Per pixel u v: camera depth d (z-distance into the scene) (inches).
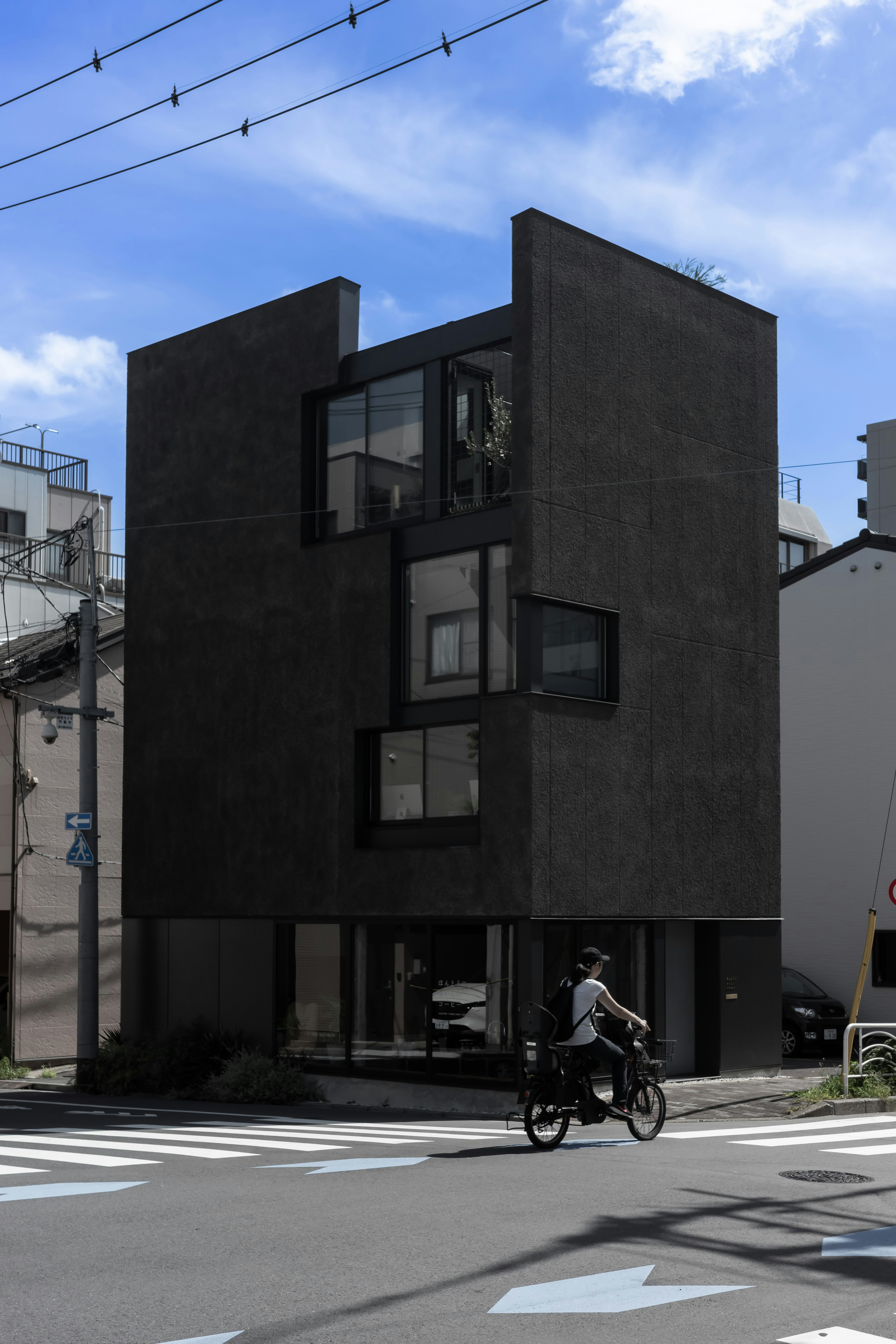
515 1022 714.2
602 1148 512.7
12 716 1096.2
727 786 835.4
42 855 1091.3
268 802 872.9
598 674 773.9
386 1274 283.0
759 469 883.4
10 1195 382.6
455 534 781.3
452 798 773.3
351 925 813.2
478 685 762.2
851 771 1132.5
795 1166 453.1
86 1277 278.8
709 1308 261.1
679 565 820.0
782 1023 1032.8
